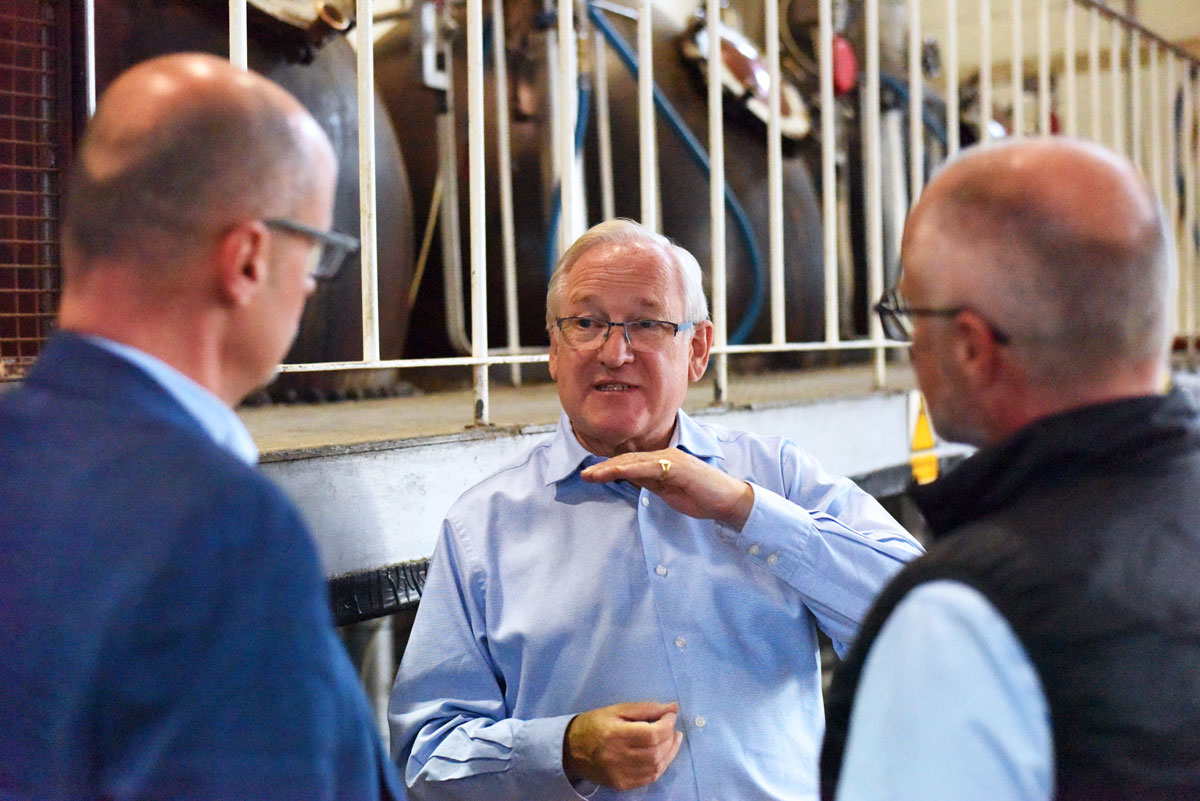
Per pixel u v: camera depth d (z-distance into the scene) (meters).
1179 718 0.66
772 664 1.29
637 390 1.29
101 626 0.61
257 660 0.62
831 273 2.47
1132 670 0.65
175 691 0.61
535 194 2.90
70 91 1.42
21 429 0.67
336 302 2.20
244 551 0.63
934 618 0.68
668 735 1.16
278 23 1.99
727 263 2.88
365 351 1.57
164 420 0.67
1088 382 0.73
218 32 1.91
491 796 1.21
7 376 1.41
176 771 0.60
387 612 1.49
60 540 0.63
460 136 2.92
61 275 1.45
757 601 1.28
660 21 3.11
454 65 2.90
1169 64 3.96
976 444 0.81
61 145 1.42
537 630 1.27
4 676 0.63
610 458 1.34
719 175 2.14
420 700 1.30
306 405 2.32
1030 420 0.75
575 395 1.30
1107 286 0.71
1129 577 0.67
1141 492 0.71
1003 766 0.65
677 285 1.33
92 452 0.65
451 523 1.35
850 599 1.25
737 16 3.89
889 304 0.87
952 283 0.75
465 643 1.30
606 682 1.25
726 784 1.23
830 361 3.85
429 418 1.97
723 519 1.23
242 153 0.70
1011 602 0.67
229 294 0.71
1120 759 0.64
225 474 0.65
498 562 1.32
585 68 2.65
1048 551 0.68
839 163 3.59
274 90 0.74
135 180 0.68
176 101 0.69
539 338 3.03
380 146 2.31
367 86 1.56
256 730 0.61
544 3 2.84
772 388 2.78
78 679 0.61
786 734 1.27
